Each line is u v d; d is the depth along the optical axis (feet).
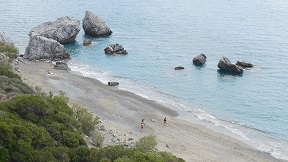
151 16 559.38
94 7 613.52
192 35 469.16
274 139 242.37
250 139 240.53
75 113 209.36
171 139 228.02
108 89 312.09
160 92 314.14
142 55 401.29
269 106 288.10
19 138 135.23
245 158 214.69
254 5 630.74
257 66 368.89
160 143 218.79
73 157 143.95
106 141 204.13
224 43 438.40
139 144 191.83
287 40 444.55
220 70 359.05
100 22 472.44
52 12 572.92
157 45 433.07
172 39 454.40
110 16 559.79
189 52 410.11
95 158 143.64
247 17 553.64
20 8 587.68
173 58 392.27
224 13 577.84
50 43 381.60
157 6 623.36
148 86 326.24
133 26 510.17
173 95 309.01
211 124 259.60
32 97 169.07
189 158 204.33
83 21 475.72
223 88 320.70
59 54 385.09
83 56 397.80
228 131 250.16
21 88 202.08
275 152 225.56
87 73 349.20
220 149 222.69
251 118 270.67
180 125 252.83
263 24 515.91
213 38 456.86
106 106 272.51
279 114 275.39
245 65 365.61
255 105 289.94
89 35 474.90
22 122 149.89
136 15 565.53
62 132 157.07
